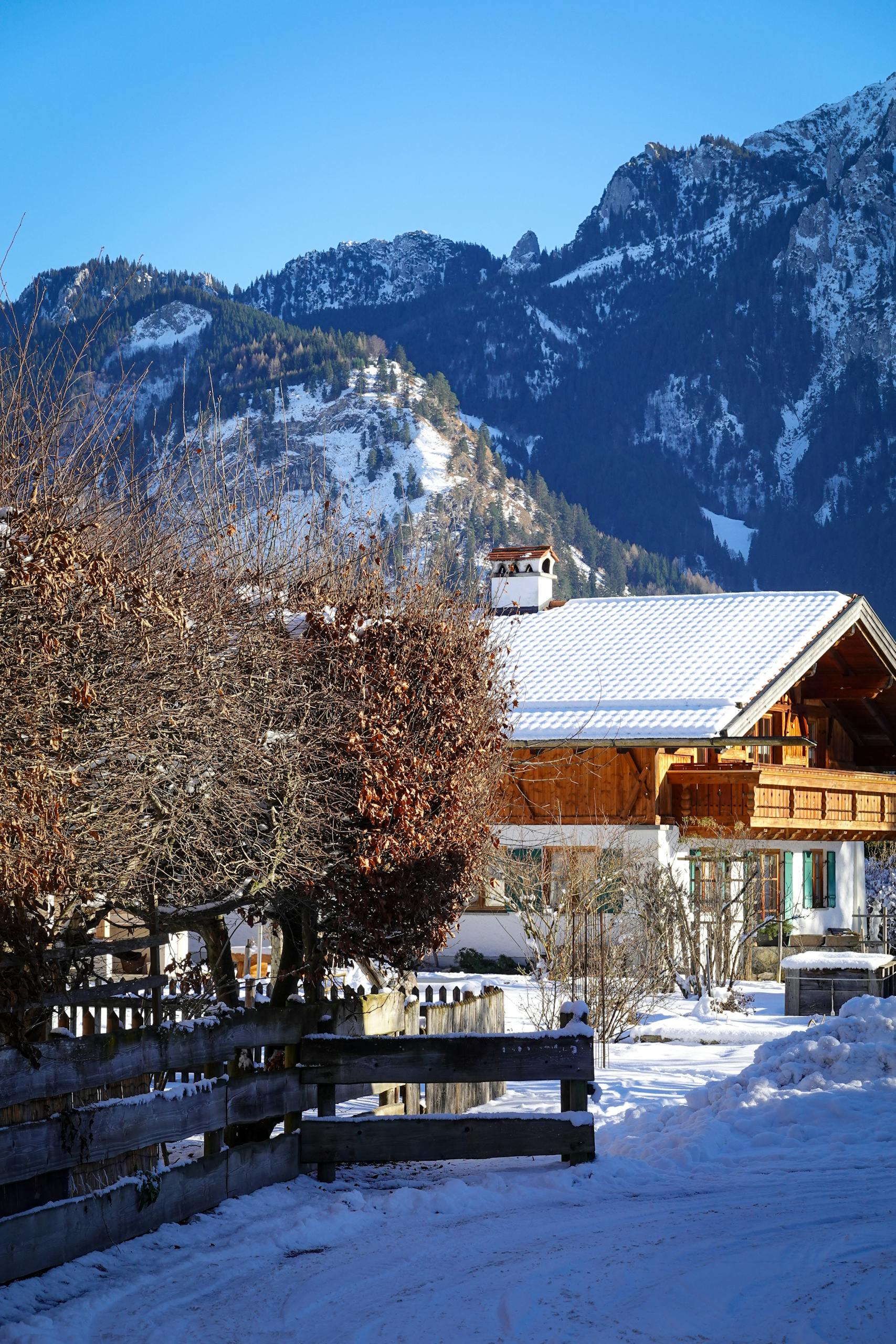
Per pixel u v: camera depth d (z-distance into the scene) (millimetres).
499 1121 11172
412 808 11102
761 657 36031
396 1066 11211
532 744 32406
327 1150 11047
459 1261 8672
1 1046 7629
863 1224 9266
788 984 23906
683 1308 7566
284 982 11711
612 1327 7285
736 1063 18094
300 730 10156
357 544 12336
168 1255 8641
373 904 10984
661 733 32531
